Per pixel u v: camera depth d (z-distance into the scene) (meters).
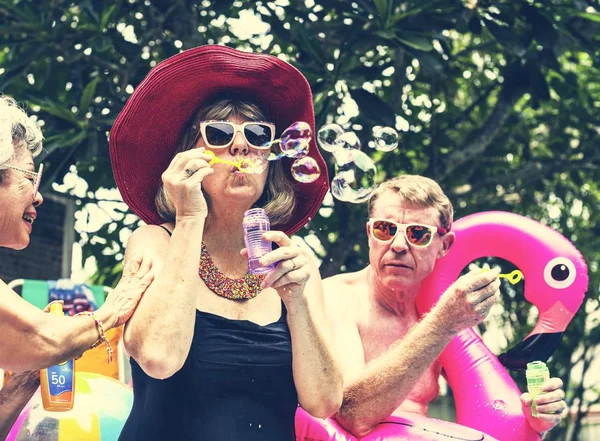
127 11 6.70
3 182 3.06
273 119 3.62
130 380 5.10
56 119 6.23
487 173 7.97
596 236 8.89
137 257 3.22
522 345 4.24
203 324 3.12
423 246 3.88
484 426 3.91
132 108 3.43
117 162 3.50
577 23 6.55
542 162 7.93
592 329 9.63
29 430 3.67
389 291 3.98
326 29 6.58
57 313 3.35
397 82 7.10
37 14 6.35
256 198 3.30
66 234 9.25
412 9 6.25
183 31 6.76
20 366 2.92
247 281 3.25
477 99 7.79
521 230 4.29
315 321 3.31
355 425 3.56
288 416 3.18
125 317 3.06
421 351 3.49
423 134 7.48
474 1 6.05
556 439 10.31
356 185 3.58
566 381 9.64
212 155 3.11
